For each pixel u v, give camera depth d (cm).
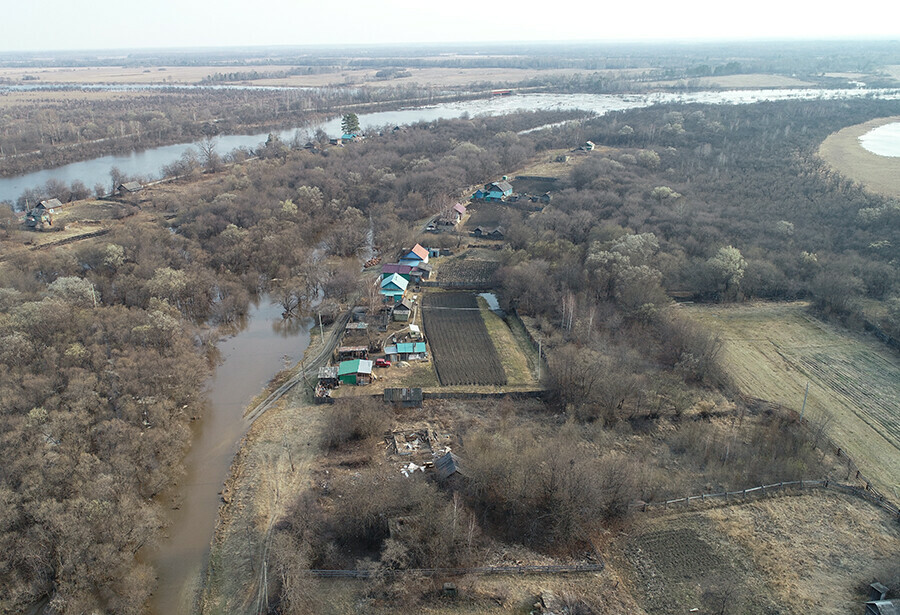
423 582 5088
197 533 5909
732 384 8250
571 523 5725
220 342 9794
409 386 8219
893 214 12525
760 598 5041
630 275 9956
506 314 10469
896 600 4700
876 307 10238
